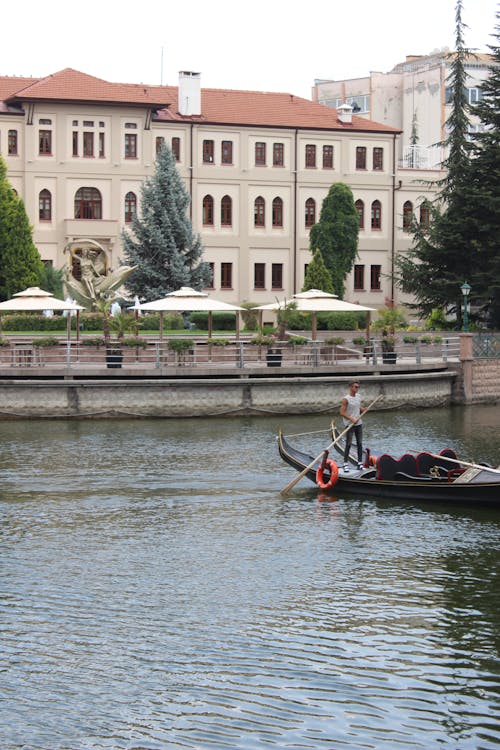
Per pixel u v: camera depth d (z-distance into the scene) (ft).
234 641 59.47
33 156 263.70
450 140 223.71
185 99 276.00
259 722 50.21
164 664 56.29
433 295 214.48
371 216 292.40
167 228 242.37
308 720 50.44
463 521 86.69
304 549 78.02
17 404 145.89
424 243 217.56
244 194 281.33
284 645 58.85
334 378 155.22
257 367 156.97
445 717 50.80
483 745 48.39
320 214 268.00
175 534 82.28
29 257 237.25
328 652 57.98
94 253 221.05
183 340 159.12
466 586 69.21
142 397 148.15
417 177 294.87
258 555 76.33
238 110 284.00
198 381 149.07
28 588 68.33
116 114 268.62
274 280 285.64
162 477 104.22
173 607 64.85
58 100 261.44
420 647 58.80
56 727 49.70
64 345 166.40
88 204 269.03
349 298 290.56
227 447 122.31
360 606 65.21
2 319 205.05
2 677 54.75
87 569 72.64
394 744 48.42
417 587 68.95
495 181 215.72
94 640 59.52
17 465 110.22
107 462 112.06
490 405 172.65
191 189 277.23
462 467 95.25
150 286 242.78
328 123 288.10
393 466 94.58
